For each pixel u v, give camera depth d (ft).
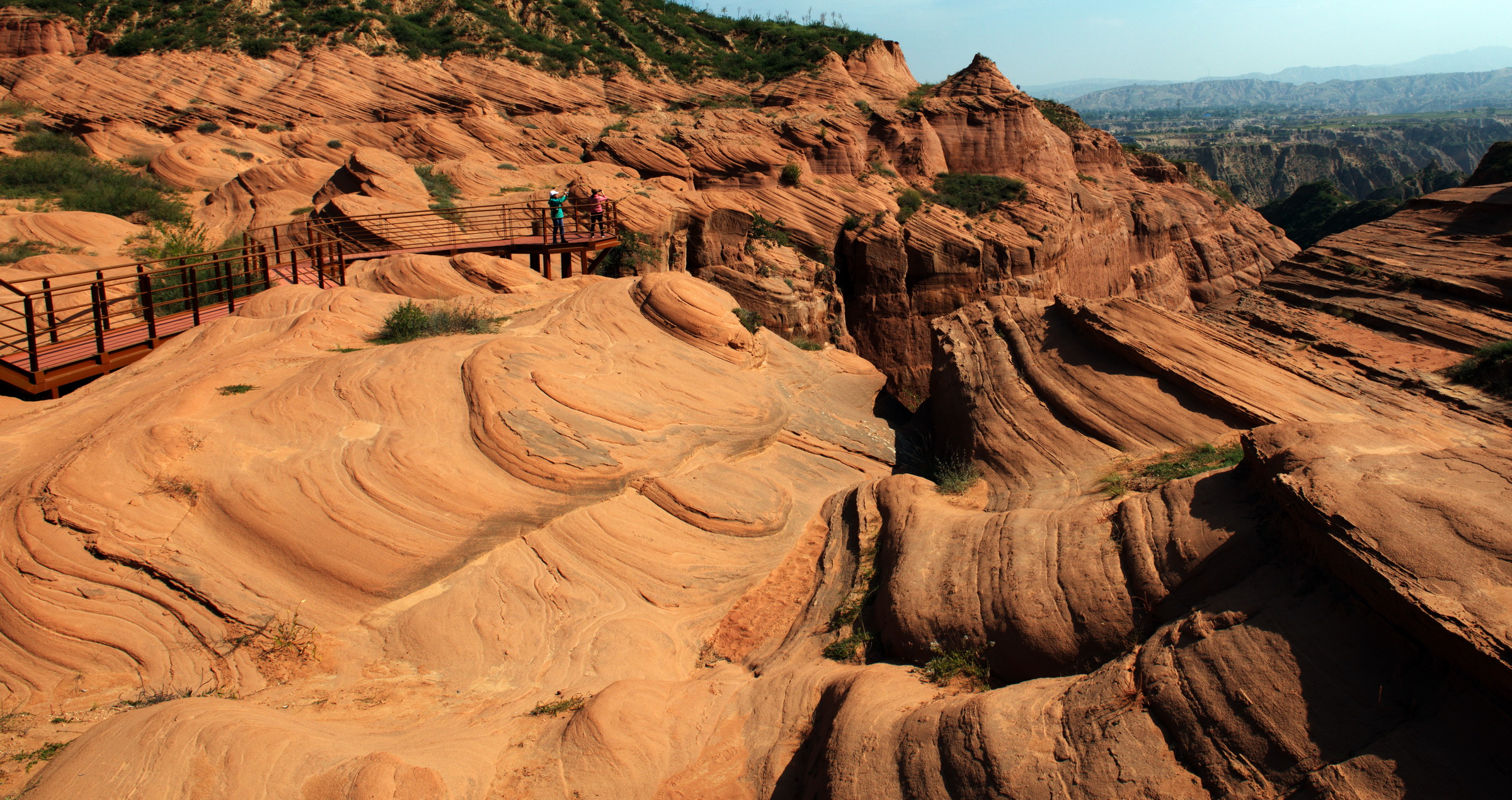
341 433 36.40
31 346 45.91
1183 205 170.71
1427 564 18.58
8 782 21.57
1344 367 49.44
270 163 106.01
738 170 116.78
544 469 37.29
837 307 109.60
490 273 66.33
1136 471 37.96
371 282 68.03
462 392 40.57
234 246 85.76
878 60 155.84
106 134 118.01
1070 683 22.49
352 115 127.13
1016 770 19.63
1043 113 167.53
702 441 45.06
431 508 33.99
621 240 92.99
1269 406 41.37
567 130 127.34
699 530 39.37
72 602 27.63
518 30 148.97
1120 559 26.96
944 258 111.45
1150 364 45.68
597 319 53.36
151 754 20.52
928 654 27.86
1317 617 20.16
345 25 139.13
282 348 45.60
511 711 27.04
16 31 130.21
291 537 31.37
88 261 75.41
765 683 28.45
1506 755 15.71
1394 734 16.98
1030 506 38.06
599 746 23.85
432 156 119.34
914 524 35.35
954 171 137.90
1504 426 39.63
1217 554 24.53
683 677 31.65
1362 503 21.01
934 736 21.61
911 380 111.24
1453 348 48.65
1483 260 56.03
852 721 23.36
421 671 29.22
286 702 26.63
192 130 121.60
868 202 115.65
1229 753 18.30
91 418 38.17
